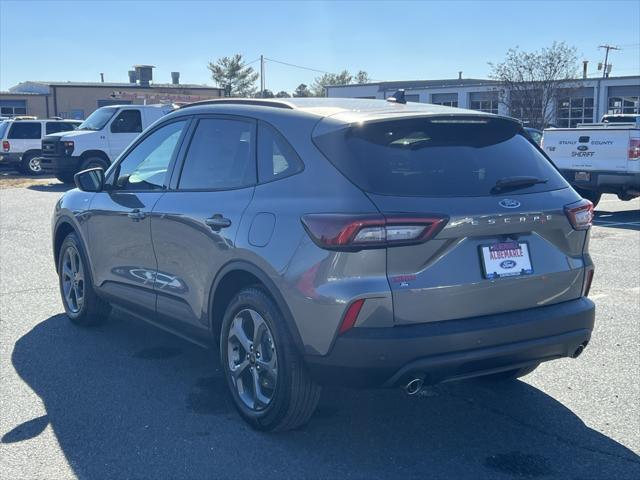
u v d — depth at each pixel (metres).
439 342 3.73
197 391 5.00
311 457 4.05
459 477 3.84
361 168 3.86
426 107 4.48
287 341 4.01
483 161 4.16
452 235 3.80
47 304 7.34
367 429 4.43
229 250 4.34
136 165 5.71
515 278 4.00
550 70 43.59
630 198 15.62
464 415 4.64
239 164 4.61
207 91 54.91
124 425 4.45
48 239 11.38
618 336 6.23
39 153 27.17
